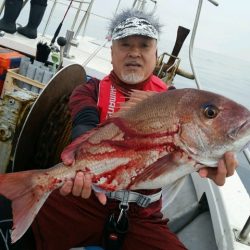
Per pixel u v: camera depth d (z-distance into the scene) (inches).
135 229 39.7
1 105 52.5
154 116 29.2
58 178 30.2
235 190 51.0
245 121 27.9
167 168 28.9
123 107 31.0
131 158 29.6
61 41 68.3
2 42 84.4
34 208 29.5
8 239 38.8
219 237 44.7
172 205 56.7
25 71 70.0
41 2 90.4
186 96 29.0
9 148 52.7
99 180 30.4
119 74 42.5
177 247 39.9
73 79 54.1
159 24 43.5
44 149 49.8
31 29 92.1
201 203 54.5
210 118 28.1
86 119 40.0
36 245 39.3
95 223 39.4
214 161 28.7
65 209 40.0
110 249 38.7
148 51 41.8
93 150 30.3
